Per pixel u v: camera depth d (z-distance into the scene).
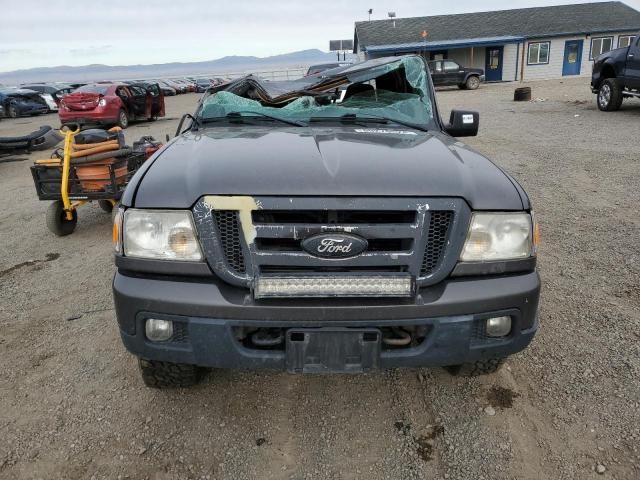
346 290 1.94
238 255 2.02
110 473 2.20
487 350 2.11
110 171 5.00
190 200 2.03
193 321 1.99
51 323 3.50
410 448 2.31
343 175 2.07
